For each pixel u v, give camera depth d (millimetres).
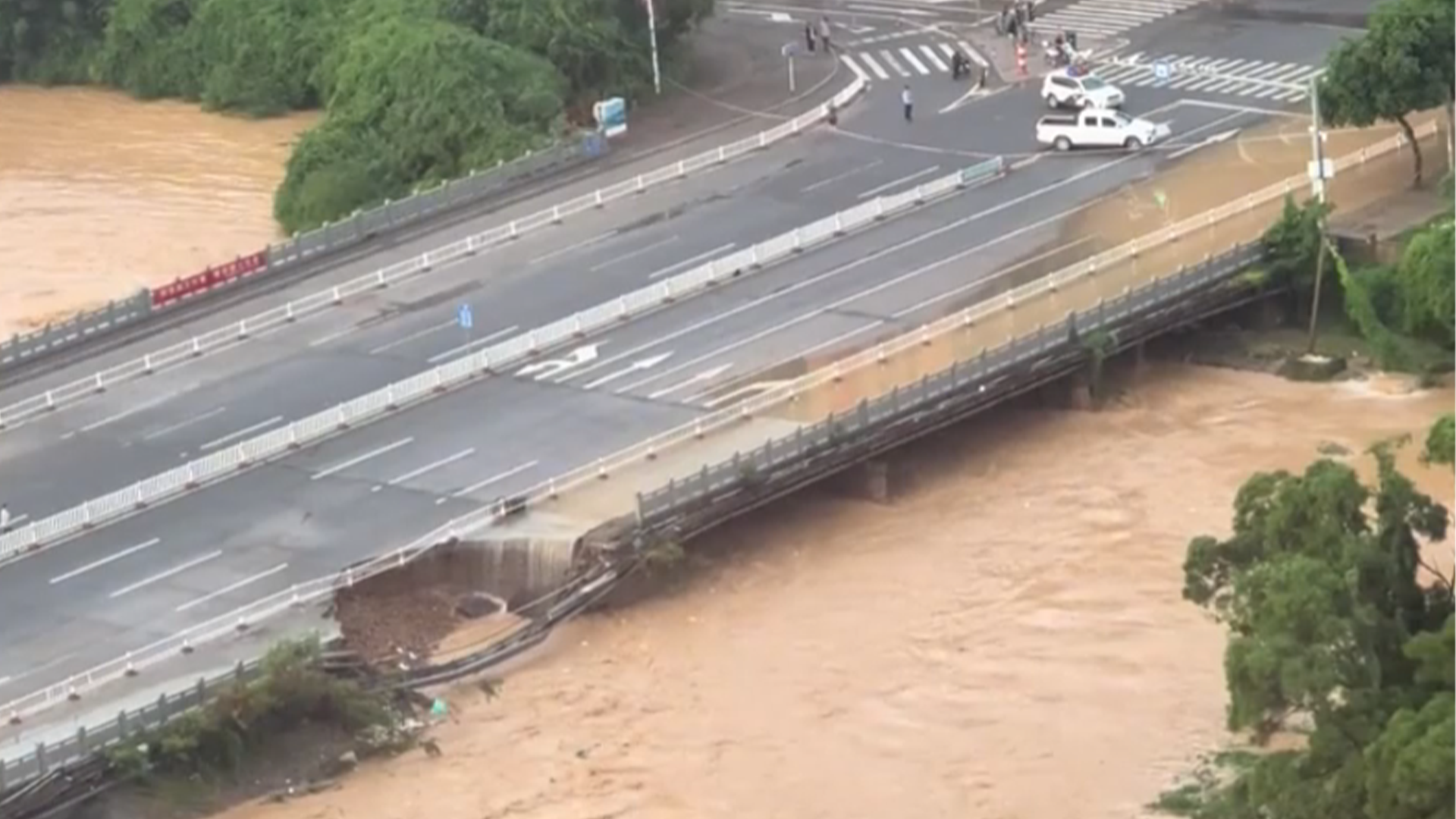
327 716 94562
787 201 139750
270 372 122875
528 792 91312
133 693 94812
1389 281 121438
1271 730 79688
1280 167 138375
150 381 122812
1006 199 137500
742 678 97875
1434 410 115812
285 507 108938
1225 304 122500
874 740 93250
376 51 153250
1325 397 118062
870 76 161125
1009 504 109812
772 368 118750
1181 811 86938
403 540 104938
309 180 148875
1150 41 164875
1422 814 71250
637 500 105250
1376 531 81312
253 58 174875
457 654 99438
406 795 91500
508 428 114688
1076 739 92188
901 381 116000
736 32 173125
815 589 104000
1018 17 166875
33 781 88938
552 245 135875
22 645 99188
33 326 137000
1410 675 77375
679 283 127750
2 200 158750
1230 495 109000
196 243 149375
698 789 91000
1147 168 140125
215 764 92062
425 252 135375
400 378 120875
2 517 108750
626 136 151500
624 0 158500
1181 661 96438
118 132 172500
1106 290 123250
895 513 109688
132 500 109938
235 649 97688
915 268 129125
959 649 98750
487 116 148875
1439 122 140500
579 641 101000
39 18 186750
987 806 88688
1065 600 101688
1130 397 118750
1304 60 158000
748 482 106812
